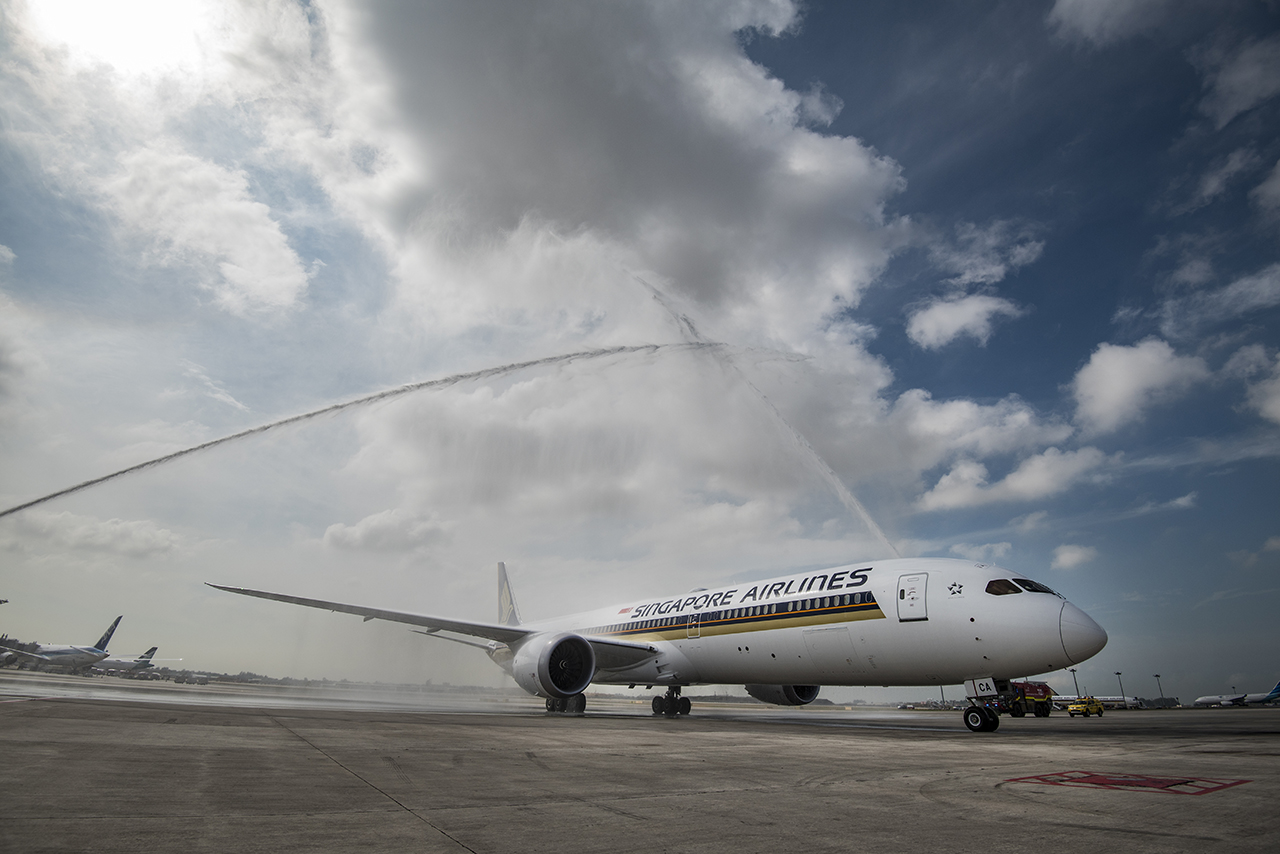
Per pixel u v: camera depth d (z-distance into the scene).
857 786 6.86
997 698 15.92
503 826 4.67
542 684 21.44
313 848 3.90
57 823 4.27
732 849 4.17
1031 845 4.32
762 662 20.59
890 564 18.17
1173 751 10.98
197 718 13.63
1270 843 4.40
